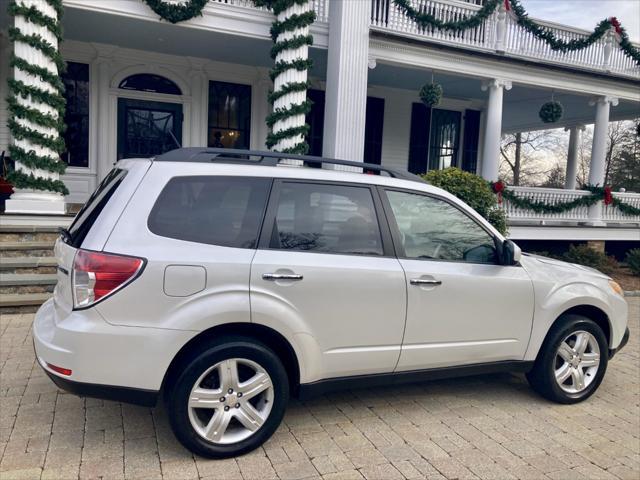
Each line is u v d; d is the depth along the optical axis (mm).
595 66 12461
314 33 10180
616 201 12586
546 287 4191
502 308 4008
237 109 12461
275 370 3309
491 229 4109
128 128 11547
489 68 11383
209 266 3141
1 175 10039
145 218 3125
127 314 2984
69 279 3064
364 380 3664
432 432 3752
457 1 11258
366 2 9969
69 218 7855
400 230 3805
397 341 3674
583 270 4617
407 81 13133
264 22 9680
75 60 10930
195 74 11828
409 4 10367
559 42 11648
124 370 2994
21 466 3072
